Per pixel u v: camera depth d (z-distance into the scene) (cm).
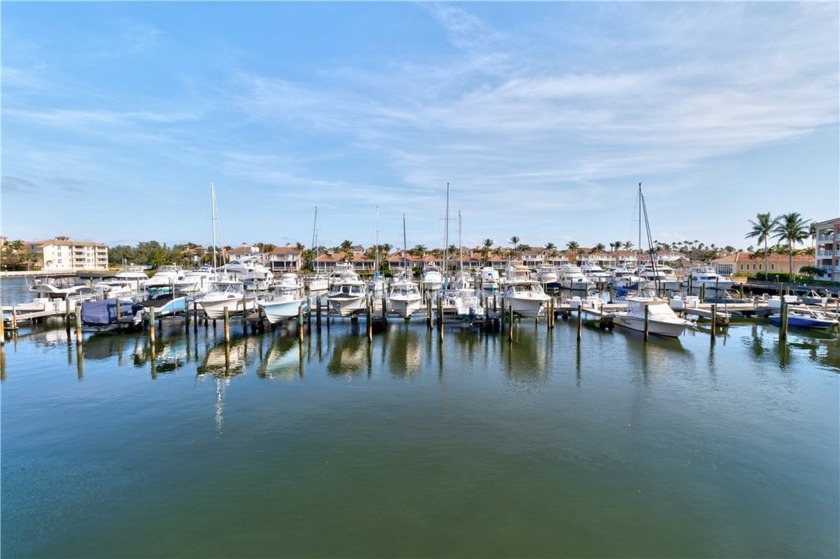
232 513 1185
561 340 3177
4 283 8269
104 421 1755
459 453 1499
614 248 15612
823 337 3272
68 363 2591
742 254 9556
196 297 3856
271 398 2014
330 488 1297
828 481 1323
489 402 1958
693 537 1091
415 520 1154
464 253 13912
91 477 1353
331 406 1917
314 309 4178
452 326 3591
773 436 1608
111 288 4619
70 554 1042
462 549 1052
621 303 4619
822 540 1080
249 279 5859
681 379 2266
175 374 2388
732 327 3669
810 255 9269
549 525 1134
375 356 2761
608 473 1373
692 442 1567
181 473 1377
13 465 1420
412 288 3956
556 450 1516
